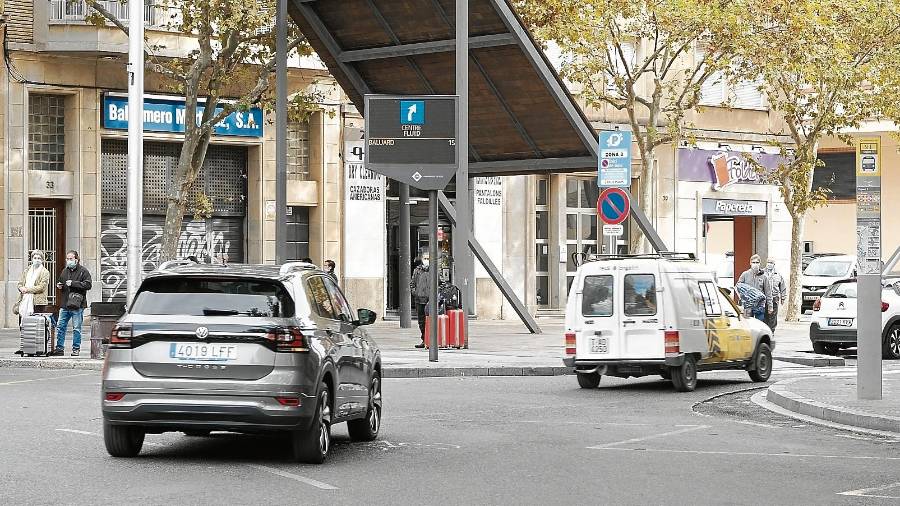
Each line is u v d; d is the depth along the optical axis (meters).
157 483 24.52
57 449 29.06
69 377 48.97
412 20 64.25
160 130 77.12
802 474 26.48
